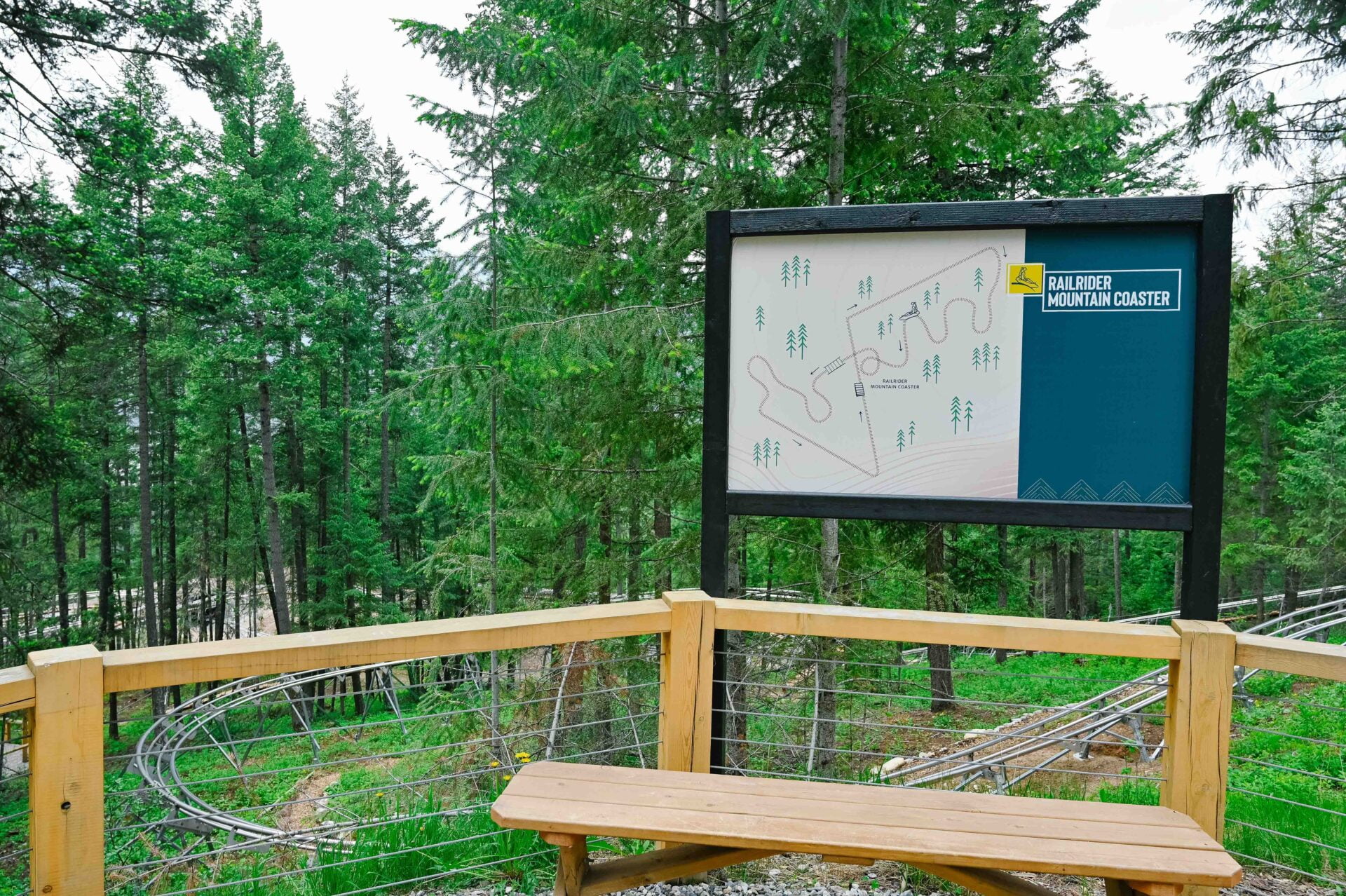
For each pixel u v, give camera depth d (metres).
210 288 14.53
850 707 7.16
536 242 7.80
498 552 8.68
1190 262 2.94
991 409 3.09
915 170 8.68
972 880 2.14
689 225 6.88
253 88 21.25
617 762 7.29
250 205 21.19
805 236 3.20
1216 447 2.87
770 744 2.96
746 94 7.30
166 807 6.94
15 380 11.59
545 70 6.34
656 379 6.38
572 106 6.34
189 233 19.67
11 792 5.64
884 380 3.16
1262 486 20.50
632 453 8.04
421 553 30.03
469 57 7.09
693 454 7.88
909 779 7.26
